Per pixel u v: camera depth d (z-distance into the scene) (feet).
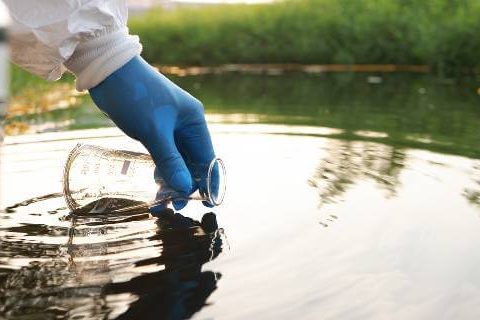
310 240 3.09
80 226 3.28
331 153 4.38
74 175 3.45
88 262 2.93
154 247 3.06
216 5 15.44
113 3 3.26
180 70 12.23
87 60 3.27
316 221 3.27
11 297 2.69
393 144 4.64
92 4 3.18
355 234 3.14
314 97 7.50
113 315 2.58
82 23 3.19
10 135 5.09
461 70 10.85
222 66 12.96
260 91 8.25
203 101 7.13
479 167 4.05
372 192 3.62
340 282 2.77
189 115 3.44
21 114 6.32
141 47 3.36
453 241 3.07
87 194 3.45
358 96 7.54
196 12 14.84
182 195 3.37
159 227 3.25
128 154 3.51
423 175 3.90
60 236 3.18
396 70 11.32
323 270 2.85
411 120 5.62
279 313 2.59
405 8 12.95
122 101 3.32
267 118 5.69
